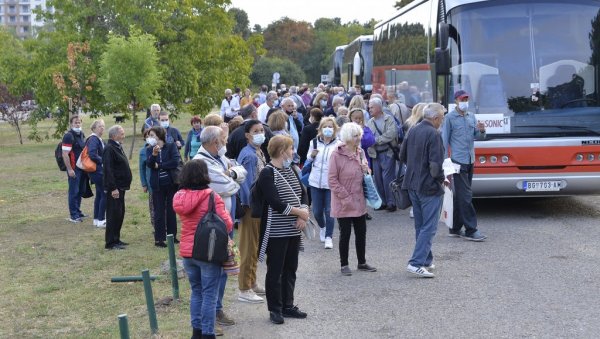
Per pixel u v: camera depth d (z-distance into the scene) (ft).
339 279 30.35
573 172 40.60
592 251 33.55
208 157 24.31
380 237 38.73
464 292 27.63
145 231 42.50
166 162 37.35
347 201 30.55
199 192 21.59
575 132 40.70
